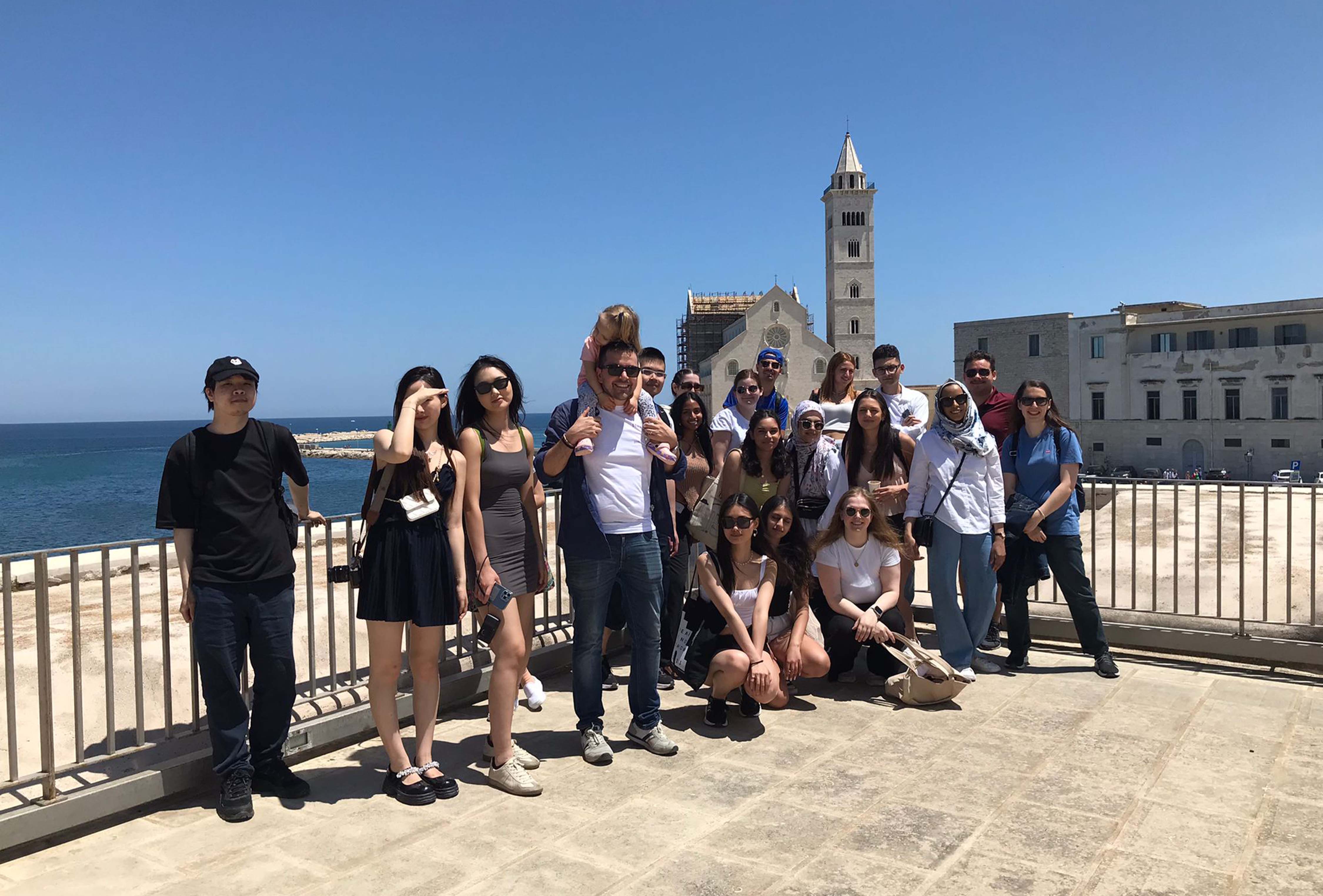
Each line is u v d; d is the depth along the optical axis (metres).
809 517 5.63
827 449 5.70
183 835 3.36
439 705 4.96
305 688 4.83
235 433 3.60
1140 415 52.31
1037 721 4.58
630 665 6.09
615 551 4.15
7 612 3.21
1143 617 5.93
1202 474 49.78
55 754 4.22
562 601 6.59
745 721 4.75
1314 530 5.48
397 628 3.72
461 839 3.29
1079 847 3.12
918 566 9.19
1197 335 50.25
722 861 3.06
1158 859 3.00
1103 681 5.29
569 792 3.77
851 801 3.59
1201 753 4.03
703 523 5.30
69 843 3.29
